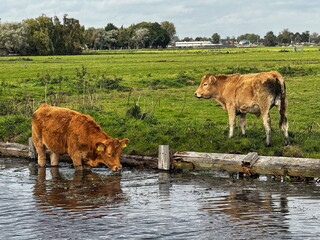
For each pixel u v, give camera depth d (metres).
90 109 21.58
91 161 13.82
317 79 36.81
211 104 26.62
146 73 46.47
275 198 11.24
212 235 8.88
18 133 18.80
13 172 14.47
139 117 19.91
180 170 14.42
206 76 16.41
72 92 31.19
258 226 9.30
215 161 13.81
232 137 15.94
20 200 11.23
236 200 11.13
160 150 14.44
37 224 9.50
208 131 16.77
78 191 12.09
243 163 13.30
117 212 10.26
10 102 25.12
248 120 20.52
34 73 48.00
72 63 67.38
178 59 75.56
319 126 18.53
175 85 36.16
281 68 42.44
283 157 13.10
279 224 9.41
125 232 9.05
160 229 9.20
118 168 13.19
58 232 9.06
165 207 10.62
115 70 50.91
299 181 12.88
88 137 13.67
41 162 15.17
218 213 10.15
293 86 33.22
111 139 13.19
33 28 125.88
